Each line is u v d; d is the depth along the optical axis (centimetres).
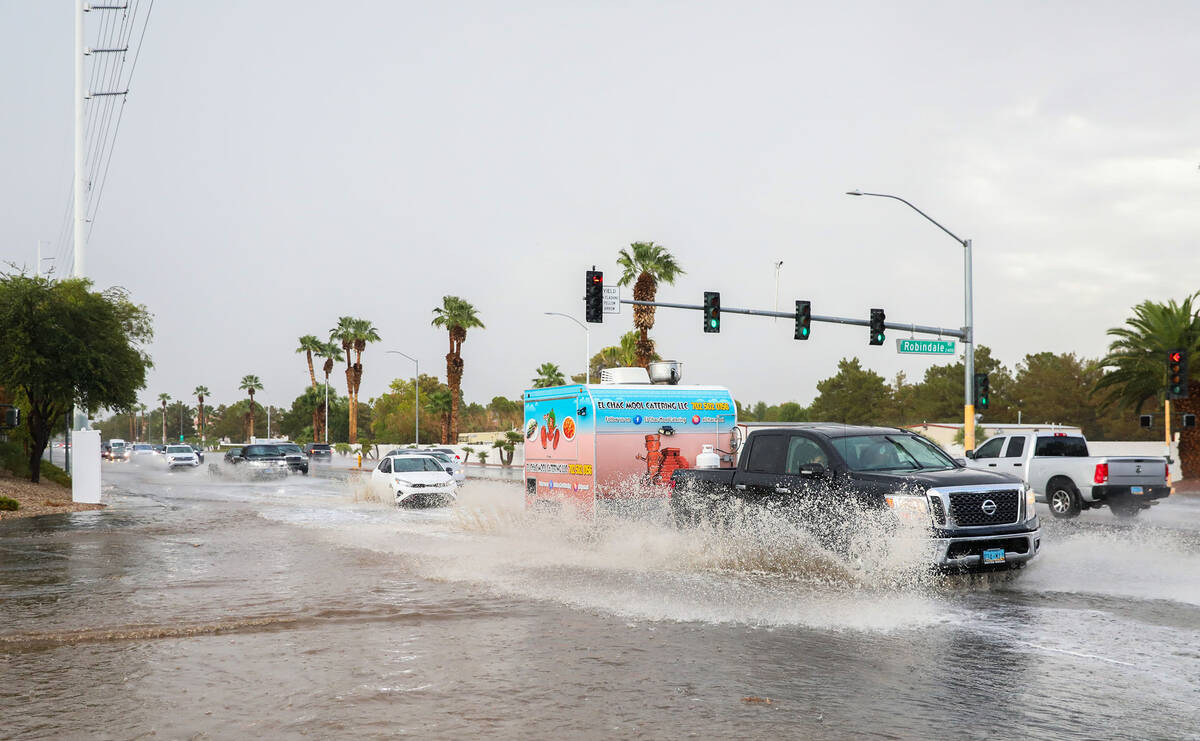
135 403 3350
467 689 676
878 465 1198
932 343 3288
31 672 736
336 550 1540
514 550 1520
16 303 2945
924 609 979
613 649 802
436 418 10081
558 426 1759
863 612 964
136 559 1445
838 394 9831
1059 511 2245
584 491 1656
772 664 748
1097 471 2155
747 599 1041
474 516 2142
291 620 936
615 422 1642
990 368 9719
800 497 1203
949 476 1117
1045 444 2300
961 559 1073
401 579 1209
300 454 4791
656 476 1642
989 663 749
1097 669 730
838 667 738
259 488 3644
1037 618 930
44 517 2256
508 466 6241
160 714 618
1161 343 3953
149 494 3234
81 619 952
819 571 1177
